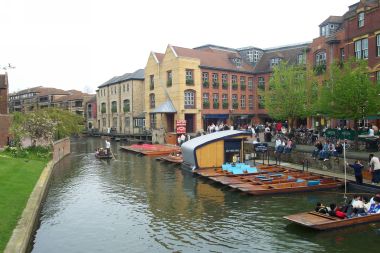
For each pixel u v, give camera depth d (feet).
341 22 135.33
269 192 66.49
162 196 68.39
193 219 53.93
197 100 170.81
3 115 117.29
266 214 55.42
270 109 116.37
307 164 83.46
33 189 64.64
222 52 192.75
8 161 86.07
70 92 362.33
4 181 64.90
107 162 116.57
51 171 92.12
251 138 121.70
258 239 45.21
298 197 64.85
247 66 193.16
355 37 104.63
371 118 89.30
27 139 142.41
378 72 95.91
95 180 85.46
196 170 90.68
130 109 216.13
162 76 178.60
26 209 51.31
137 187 76.79
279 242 43.98
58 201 66.23
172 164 110.01
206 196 67.41
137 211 58.95
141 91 216.74
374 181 65.82
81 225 52.60
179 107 166.40
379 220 48.75
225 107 180.75
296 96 111.24
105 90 246.68
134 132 213.87
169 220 53.78
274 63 182.80
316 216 49.14
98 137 240.53
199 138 101.35
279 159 93.50
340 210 50.26
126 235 48.14
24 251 39.01
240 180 75.97
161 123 177.37
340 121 115.44
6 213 47.39
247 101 190.08
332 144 83.30
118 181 83.76
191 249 42.83
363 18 101.91
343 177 73.82
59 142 124.36
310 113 111.14
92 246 44.68
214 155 93.61
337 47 116.06
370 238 44.11
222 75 180.04
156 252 42.34
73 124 151.33
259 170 84.79
